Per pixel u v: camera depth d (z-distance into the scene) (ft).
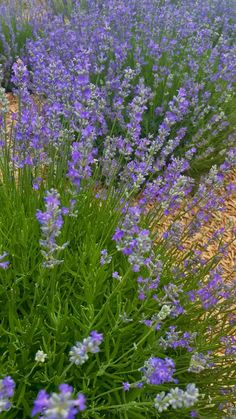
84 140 7.13
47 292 6.89
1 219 7.93
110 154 9.21
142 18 19.24
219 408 6.98
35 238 7.87
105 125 12.32
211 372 7.30
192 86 14.42
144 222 8.87
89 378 6.32
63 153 8.96
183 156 13.91
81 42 15.31
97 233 8.32
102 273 7.00
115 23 17.94
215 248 12.01
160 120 14.46
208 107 13.76
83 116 7.55
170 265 8.74
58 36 16.22
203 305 7.47
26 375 5.90
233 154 8.75
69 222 7.98
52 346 6.52
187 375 7.19
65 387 3.26
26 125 8.39
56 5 23.26
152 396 6.64
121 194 9.05
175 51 17.84
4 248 7.32
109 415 6.35
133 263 5.61
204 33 17.67
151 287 6.48
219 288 7.50
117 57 13.65
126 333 6.86
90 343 4.11
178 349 7.45
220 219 13.06
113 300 7.32
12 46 18.12
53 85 9.58
